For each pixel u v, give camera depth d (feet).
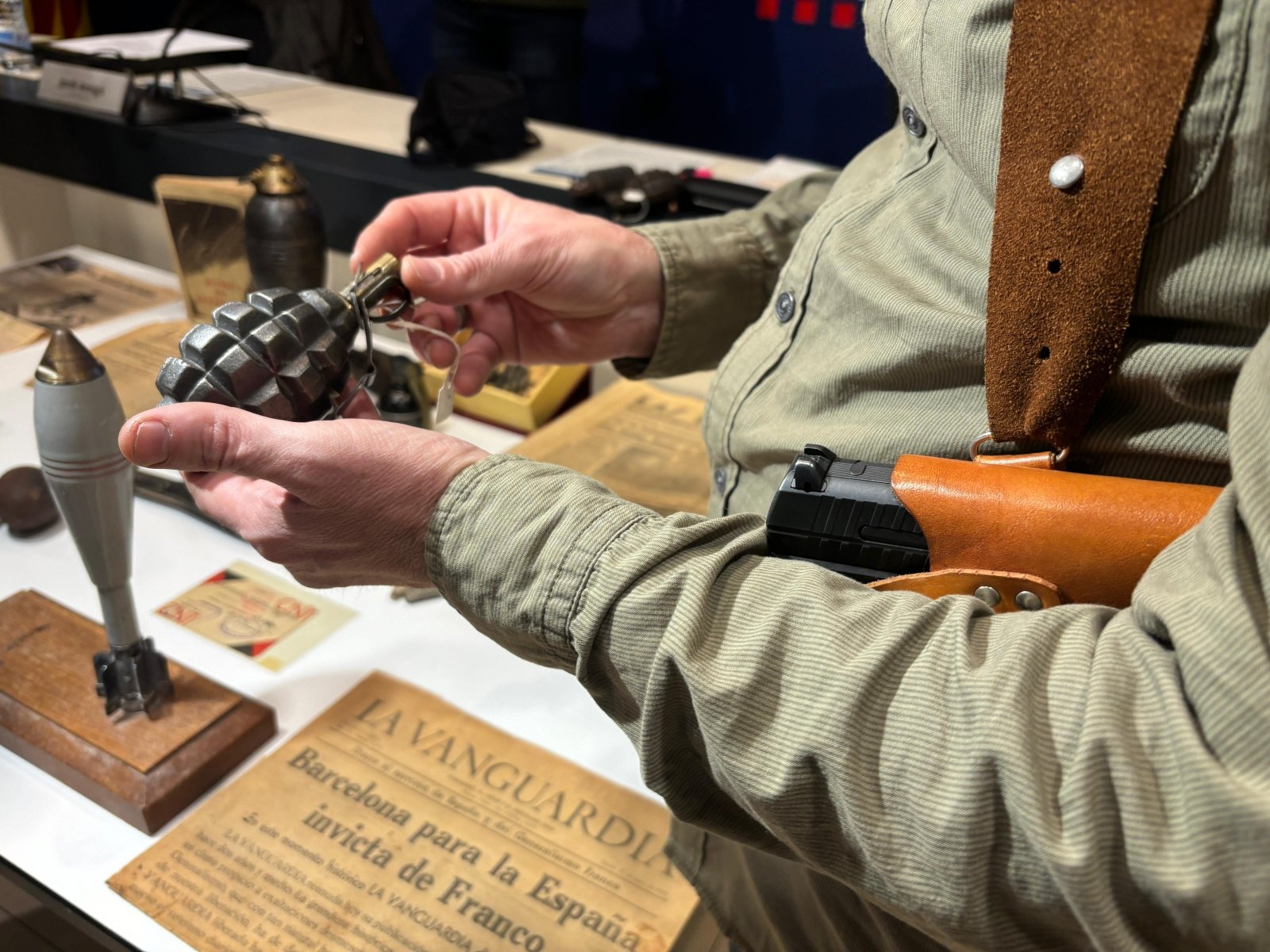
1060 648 1.11
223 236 3.74
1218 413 1.35
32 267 4.67
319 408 1.80
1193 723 0.97
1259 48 1.13
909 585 1.41
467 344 2.54
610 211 3.92
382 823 2.14
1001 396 1.44
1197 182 1.22
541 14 5.78
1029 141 1.33
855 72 6.47
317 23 6.09
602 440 3.40
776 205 2.61
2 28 5.39
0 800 2.19
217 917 1.94
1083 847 0.98
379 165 4.26
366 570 1.63
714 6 6.73
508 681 2.54
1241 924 0.93
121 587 2.19
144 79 5.44
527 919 1.95
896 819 1.10
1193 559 1.06
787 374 1.86
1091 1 1.26
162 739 2.22
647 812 2.19
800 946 1.87
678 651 1.19
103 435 1.98
